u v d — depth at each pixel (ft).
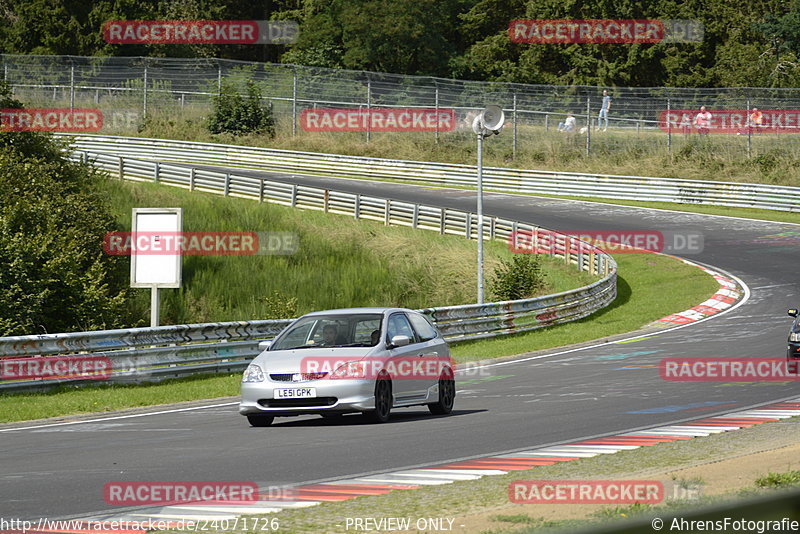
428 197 581.53
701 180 588.50
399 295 408.87
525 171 622.95
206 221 483.10
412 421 147.84
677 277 405.80
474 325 300.61
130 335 223.30
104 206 426.92
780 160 615.57
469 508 77.92
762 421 134.10
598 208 558.56
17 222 353.51
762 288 368.27
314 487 92.43
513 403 168.35
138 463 112.27
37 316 300.61
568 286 402.11
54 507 86.38
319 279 410.72
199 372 234.79
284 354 147.54
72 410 178.50
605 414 148.25
